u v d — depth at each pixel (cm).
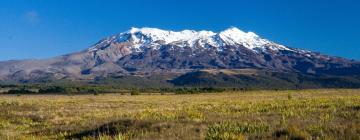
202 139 1795
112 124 2372
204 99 7425
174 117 3047
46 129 2894
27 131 2948
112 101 7312
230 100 6400
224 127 2034
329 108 3212
